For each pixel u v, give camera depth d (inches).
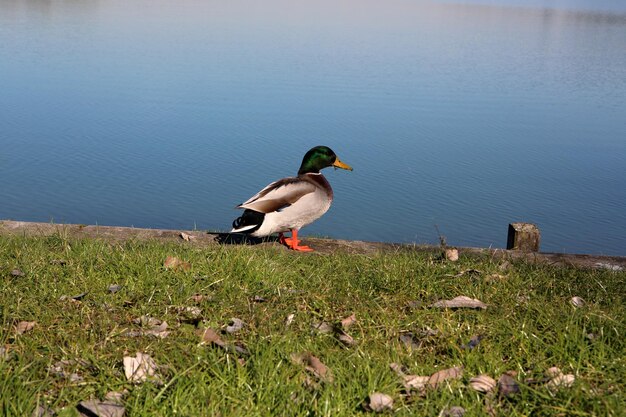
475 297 91.7
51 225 125.6
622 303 91.5
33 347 74.3
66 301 85.7
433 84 466.3
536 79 516.7
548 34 921.5
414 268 101.5
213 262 99.7
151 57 545.6
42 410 63.7
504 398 67.6
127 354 74.0
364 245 124.2
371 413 64.9
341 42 689.6
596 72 565.6
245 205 117.0
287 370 70.1
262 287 93.2
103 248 104.9
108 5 1131.3
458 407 65.4
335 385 68.1
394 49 650.8
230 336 78.9
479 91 449.4
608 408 64.6
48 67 487.5
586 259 118.4
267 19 935.0
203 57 550.9
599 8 1561.3
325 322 82.4
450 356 76.4
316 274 98.7
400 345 77.7
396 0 1558.8
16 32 716.0
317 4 1282.0
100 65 500.7
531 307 87.3
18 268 95.8
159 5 1142.3
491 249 122.1
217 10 1054.4
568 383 68.8
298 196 118.8
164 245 112.8
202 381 67.7
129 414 64.3
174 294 88.2
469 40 794.2
